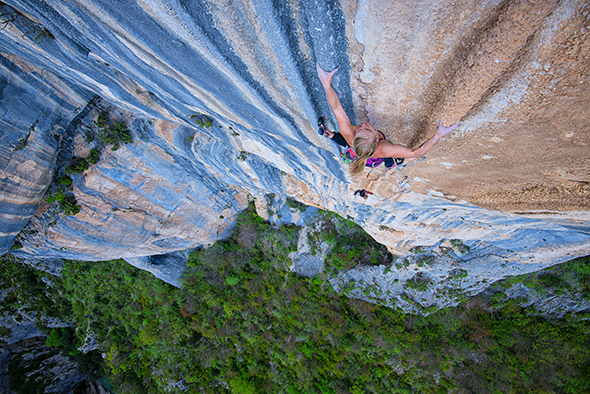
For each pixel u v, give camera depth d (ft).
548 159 9.45
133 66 13.25
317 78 9.12
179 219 41.65
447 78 7.61
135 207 35.22
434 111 8.96
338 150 14.83
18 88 19.97
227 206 46.55
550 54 5.74
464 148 10.43
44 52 15.56
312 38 7.54
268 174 32.63
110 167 29.53
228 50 8.85
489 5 5.41
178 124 27.45
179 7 7.44
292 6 6.64
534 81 6.56
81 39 12.41
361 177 19.67
